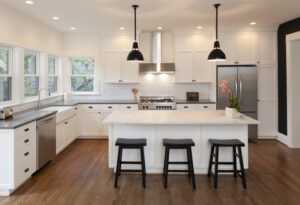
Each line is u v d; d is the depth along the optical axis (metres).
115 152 3.62
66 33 6.13
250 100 5.55
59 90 6.09
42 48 5.00
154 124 3.54
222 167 3.59
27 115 3.73
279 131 5.59
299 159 4.32
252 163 4.12
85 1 3.73
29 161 3.34
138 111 4.18
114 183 3.29
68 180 3.42
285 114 5.30
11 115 3.52
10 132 2.91
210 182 3.36
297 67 5.00
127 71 5.97
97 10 4.18
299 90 5.02
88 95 6.34
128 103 5.65
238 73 5.54
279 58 5.52
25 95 4.69
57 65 6.07
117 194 3.00
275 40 5.59
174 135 3.57
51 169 3.84
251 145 5.25
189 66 5.87
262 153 4.68
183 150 3.59
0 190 2.97
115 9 4.13
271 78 5.64
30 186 3.22
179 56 5.87
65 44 6.16
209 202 2.80
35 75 4.95
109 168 3.89
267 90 5.64
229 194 3.00
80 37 6.16
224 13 4.43
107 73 5.98
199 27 5.54
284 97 5.34
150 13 4.39
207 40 5.82
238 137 3.53
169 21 4.98
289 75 5.05
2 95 4.01
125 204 2.75
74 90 6.43
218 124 3.53
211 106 5.62
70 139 5.14
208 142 3.56
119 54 5.95
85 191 3.08
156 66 5.85
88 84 6.42
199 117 3.54
